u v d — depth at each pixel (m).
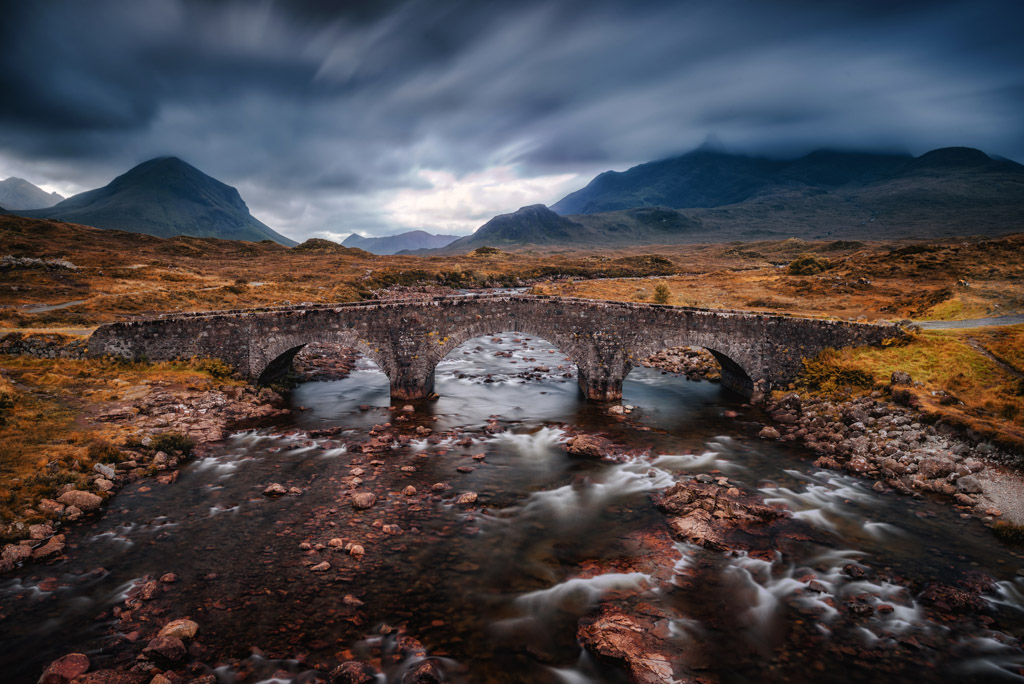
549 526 17.20
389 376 32.66
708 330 32.50
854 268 73.31
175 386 29.58
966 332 32.66
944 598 13.23
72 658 10.34
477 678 10.46
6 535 14.72
